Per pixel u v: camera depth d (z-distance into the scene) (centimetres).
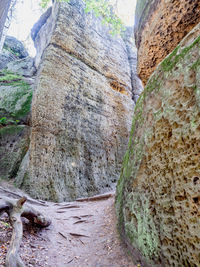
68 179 1062
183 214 269
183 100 294
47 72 1210
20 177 993
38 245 447
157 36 502
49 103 1152
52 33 1369
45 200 920
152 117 384
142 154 409
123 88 1831
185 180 269
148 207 360
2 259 321
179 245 275
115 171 1366
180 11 417
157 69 407
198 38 290
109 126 1495
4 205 429
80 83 1395
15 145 1171
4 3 468
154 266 327
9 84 1545
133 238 407
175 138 297
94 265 406
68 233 565
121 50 2067
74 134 1216
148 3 525
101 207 796
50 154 1060
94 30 1748
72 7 1558
